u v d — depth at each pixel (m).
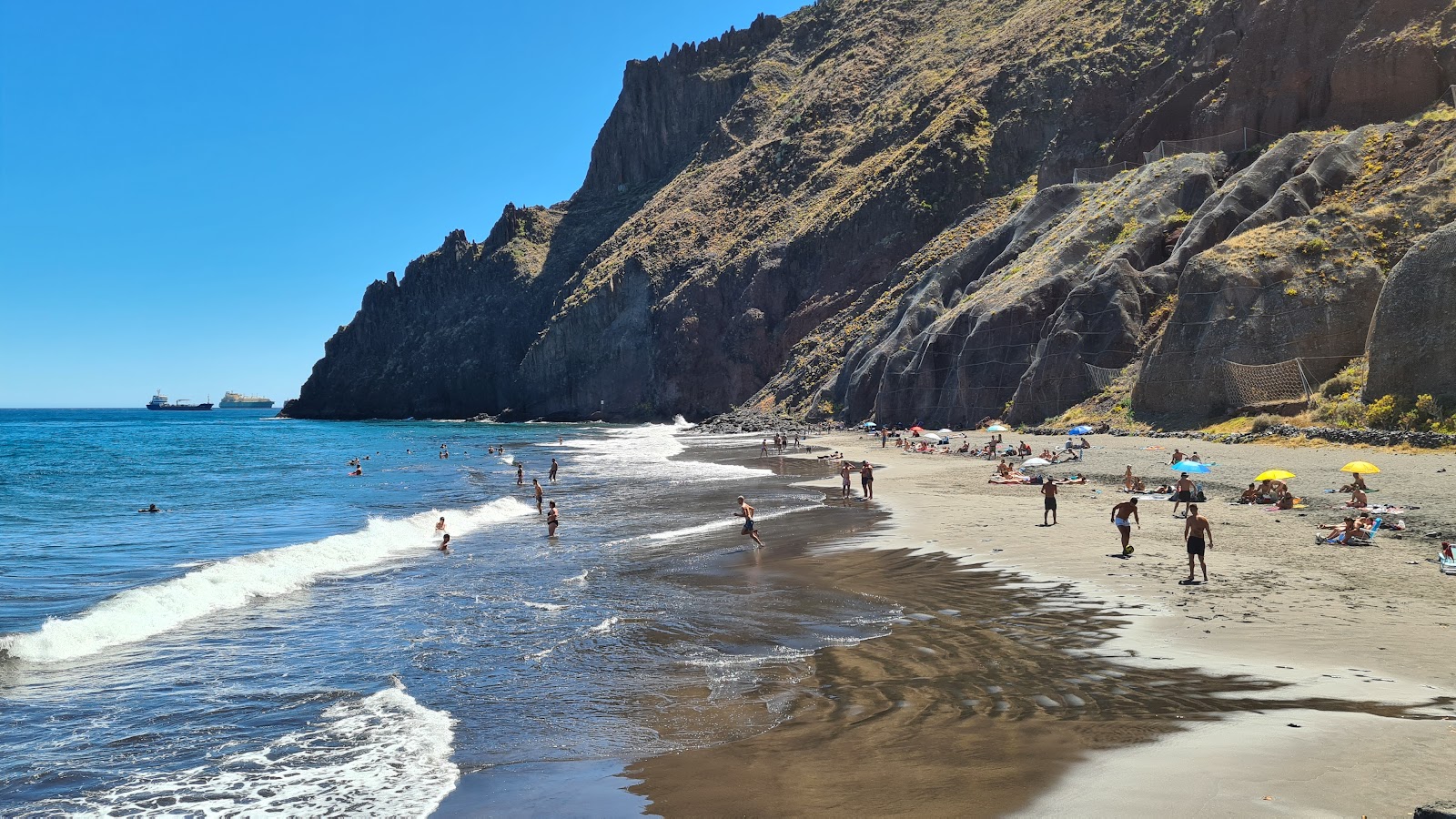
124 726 11.70
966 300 80.94
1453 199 47.66
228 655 15.09
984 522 26.22
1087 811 7.62
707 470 52.88
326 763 10.31
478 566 23.38
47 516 38.16
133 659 14.94
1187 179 70.12
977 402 70.75
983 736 9.70
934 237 108.31
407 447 94.88
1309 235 51.44
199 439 121.94
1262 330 48.88
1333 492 27.09
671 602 18.14
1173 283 63.16
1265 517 24.53
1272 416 45.12
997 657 12.83
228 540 30.42
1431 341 37.50
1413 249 39.09
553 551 25.41
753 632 15.32
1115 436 52.84
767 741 10.09
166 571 24.14
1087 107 96.25
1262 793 7.72
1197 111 80.25
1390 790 7.60
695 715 11.25
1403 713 9.62
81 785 9.88
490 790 9.30
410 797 9.23
